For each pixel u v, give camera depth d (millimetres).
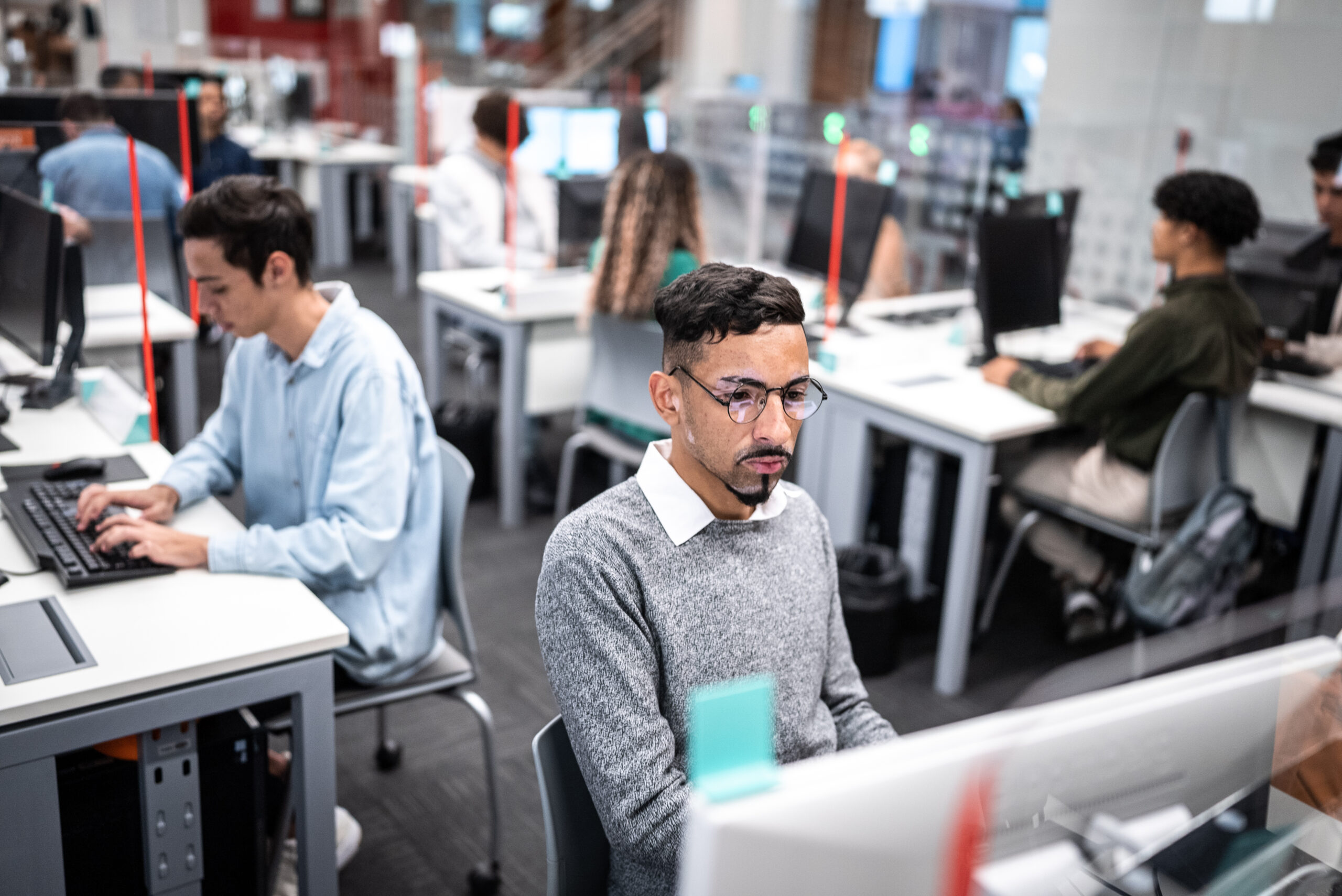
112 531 1586
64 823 1396
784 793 522
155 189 3184
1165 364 2416
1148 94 3918
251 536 1626
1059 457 2754
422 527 1758
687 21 9430
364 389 1680
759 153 5664
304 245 1676
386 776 2215
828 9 9344
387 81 7891
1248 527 2379
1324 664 749
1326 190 2889
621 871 1145
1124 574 2814
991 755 578
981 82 9539
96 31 7324
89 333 2688
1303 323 2938
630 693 1062
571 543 1094
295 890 1665
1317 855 746
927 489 2830
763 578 1149
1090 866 610
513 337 3297
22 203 2238
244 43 8398
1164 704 650
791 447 1060
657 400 1127
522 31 10195
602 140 4234
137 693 1317
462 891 1895
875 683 2666
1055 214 3443
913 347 3139
